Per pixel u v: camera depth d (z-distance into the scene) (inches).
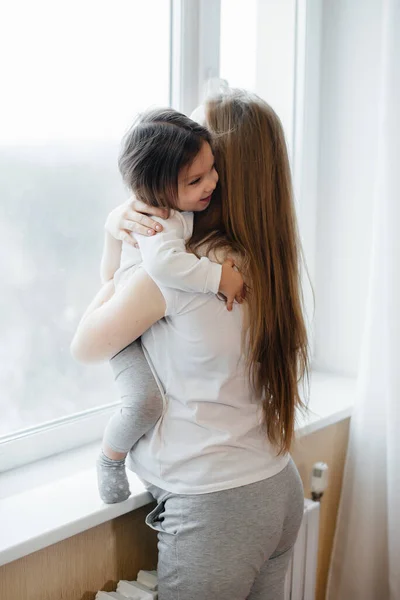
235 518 44.5
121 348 44.6
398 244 65.9
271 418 47.5
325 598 75.4
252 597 51.3
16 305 53.1
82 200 56.6
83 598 49.2
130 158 42.9
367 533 71.2
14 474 52.5
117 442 45.7
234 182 45.6
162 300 43.2
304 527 61.3
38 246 53.9
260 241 46.1
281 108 74.7
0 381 52.8
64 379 57.2
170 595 46.0
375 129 74.1
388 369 67.2
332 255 79.4
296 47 74.2
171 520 45.9
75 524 44.9
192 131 42.8
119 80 57.9
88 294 58.1
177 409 45.3
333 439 72.4
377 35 72.6
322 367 82.0
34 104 52.2
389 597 70.7
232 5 66.1
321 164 78.7
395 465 67.8
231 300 43.4
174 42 60.6
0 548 41.3
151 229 43.1
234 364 45.2
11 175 51.4
